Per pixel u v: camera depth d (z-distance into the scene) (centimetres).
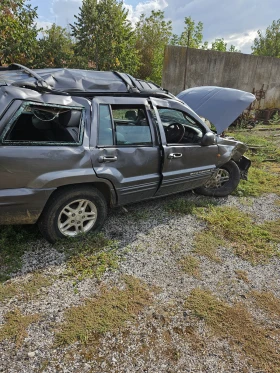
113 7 1160
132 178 316
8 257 262
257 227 370
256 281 271
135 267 272
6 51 945
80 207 292
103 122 288
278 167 654
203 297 242
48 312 211
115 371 175
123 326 206
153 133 329
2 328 194
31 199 244
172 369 180
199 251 307
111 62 1206
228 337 207
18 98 230
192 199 441
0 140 224
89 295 232
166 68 1109
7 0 891
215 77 1209
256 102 1376
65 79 289
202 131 392
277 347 203
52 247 283
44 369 171
